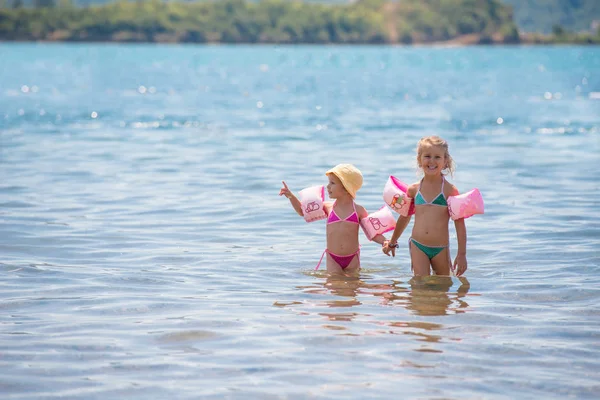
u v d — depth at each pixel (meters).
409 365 5.76
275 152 19.66
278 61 118.19
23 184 14.62
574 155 19.31
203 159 18.30
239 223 11.45
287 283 8.26
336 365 5.75
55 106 34.84
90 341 6.27
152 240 10.32
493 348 6.14
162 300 7.49
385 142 21.92
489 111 33.53
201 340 6.29
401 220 8.92
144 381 5.46
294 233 10.85
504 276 8.57
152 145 21.11
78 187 14.36
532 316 7.02
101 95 43.25
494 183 15.12
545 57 146.62
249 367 5.71
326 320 6.83
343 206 8.97
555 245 10.02
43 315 6.99
